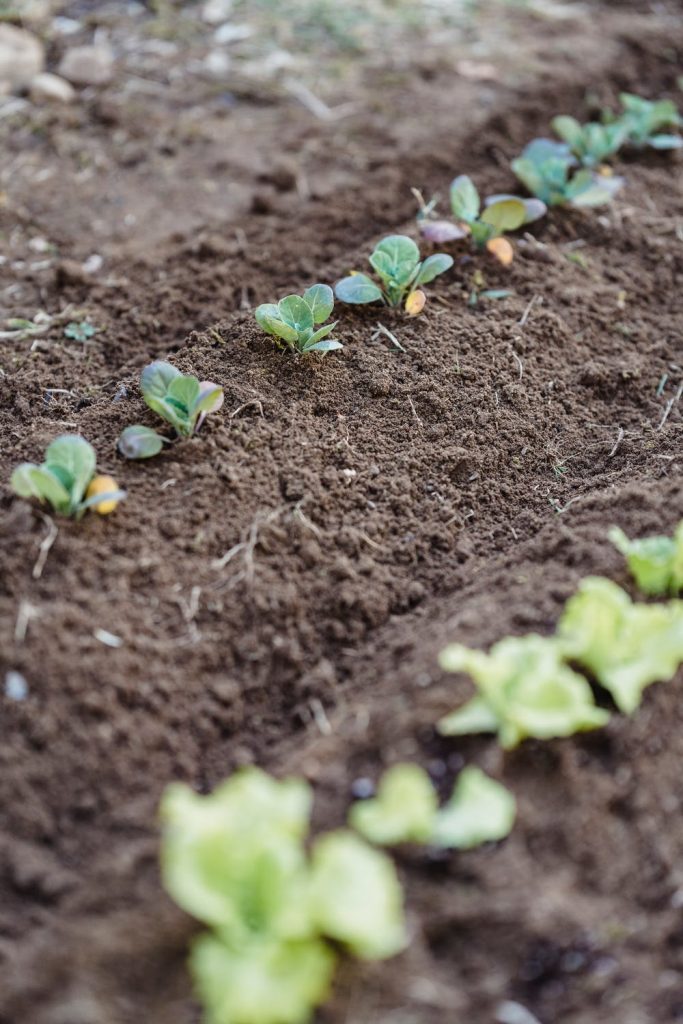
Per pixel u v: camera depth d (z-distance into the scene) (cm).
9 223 264
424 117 281
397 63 296
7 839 200
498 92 287
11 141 277
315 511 223
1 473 224
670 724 203
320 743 202
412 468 229
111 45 297
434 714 202
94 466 217
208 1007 189
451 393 235
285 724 209
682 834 199
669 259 256
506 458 231
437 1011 189
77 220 265
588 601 203
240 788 192
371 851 195
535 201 253
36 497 218
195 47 298
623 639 203
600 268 254
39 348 244
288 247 258
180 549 217
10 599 211
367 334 241
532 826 197
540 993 191
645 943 193
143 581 214
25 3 305
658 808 199
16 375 239
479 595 215
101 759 204
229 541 219
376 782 199
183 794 192
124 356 244
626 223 260
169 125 281
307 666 212
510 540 223
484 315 244
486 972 191
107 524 218
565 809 198
